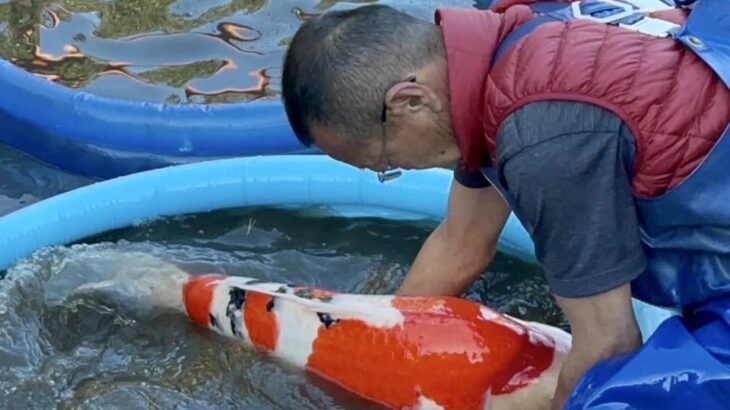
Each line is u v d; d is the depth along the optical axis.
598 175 1.27
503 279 2.14
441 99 1.32
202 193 2.33
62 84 2.88
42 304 2.05
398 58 1.30
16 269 2.12
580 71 1.26
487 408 1.64
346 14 1.34
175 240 2.28
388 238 2.28
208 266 2.18
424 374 1.66
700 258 1.39
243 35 3.13
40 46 3.07
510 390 1.64
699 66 1.29
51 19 3.19
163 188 2.32
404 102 1.31
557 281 1.34
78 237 2.26
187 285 2.00
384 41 1.30
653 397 1.36
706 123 1.28
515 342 1.66
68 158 2.58
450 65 1.30
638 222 1.37
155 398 1.85
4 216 2.30
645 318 1.83
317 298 1.82
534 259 2.18
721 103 1.29
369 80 1.29
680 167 1.30
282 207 2.37
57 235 2.23
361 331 1.74
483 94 1.31
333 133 1.35
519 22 1.35
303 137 1.39
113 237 2.29
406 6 3.26
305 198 2.36
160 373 1.90
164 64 2.99
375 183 2.34
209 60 3.01
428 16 3.20
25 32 3.14
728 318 1.39
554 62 1.27
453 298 1.76
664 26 1.34
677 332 1.41
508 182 1.30
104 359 1.94
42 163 2.62
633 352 1.39
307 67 1.32
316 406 1.78
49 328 2.00
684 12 1.40
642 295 1.48
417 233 2.30
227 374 1.87
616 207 1.29
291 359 1.83
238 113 2.54
